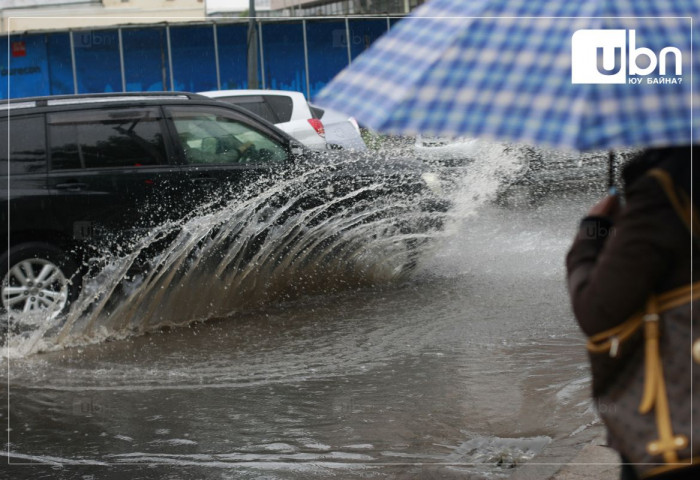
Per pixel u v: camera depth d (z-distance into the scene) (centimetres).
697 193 191
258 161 829
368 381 564
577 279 205
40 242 746
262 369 605
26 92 3447
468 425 475
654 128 173
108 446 468
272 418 502
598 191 1331
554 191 1311
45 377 601
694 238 191
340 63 3544
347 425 484
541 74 185
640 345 197
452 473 410
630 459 197
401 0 3844
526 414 485
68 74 3459
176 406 530
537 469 392
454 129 186
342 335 691
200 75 3506
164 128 794
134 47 3475
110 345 689
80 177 757
